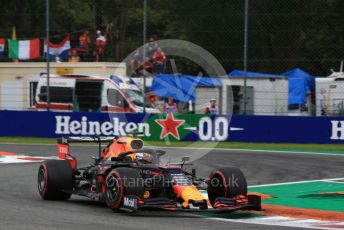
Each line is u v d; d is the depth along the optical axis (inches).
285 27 3302.2
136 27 3816.4
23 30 3941.9
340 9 3287.4
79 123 2753.4
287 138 2605.8
